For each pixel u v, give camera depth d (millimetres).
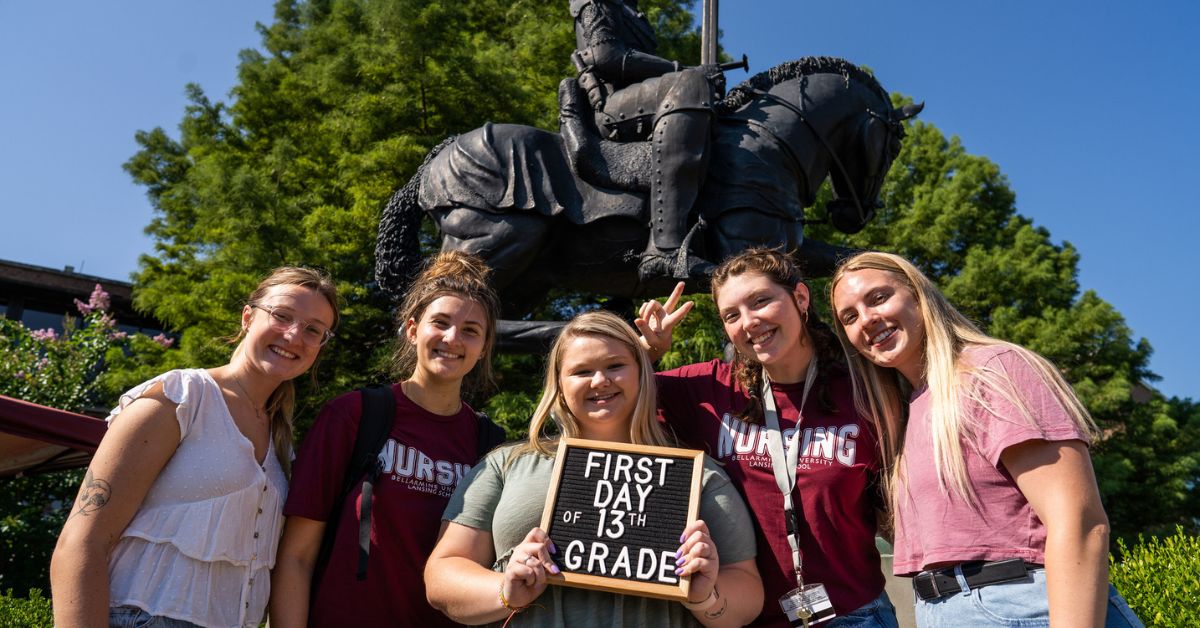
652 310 2641
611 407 2252
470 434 2572
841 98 4816
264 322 2318
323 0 16781
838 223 5148
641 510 2027
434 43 12078
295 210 12914
